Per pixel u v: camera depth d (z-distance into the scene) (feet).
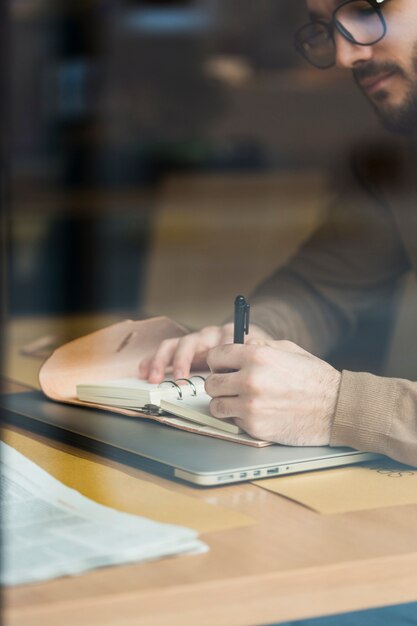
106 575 2.46
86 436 3.69
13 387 4.67
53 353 4.50
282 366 3.59
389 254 6.18
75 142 16.16
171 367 4.26
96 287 14.64
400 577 2.67
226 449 3.51
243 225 12.99
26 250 14.56
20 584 2.38
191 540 2.66
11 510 2.86
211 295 12.33
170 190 13.75
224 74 15.87
